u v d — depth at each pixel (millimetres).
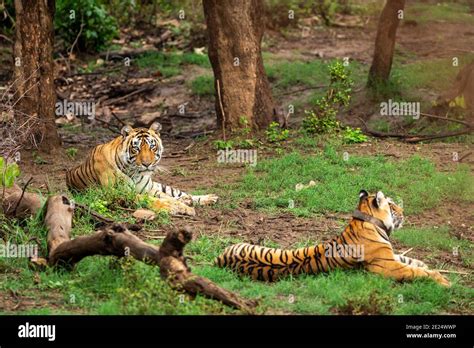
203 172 14719
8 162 11891
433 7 28438
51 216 9969
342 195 12906
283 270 9508
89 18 23312
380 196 9688
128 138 12547
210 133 17344
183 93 21078
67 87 21484
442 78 20031
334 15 27797
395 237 11328
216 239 11000
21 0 15352
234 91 16703
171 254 8375
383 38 18953
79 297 8656
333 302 8750
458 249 11164
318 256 9516
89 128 18797
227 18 16625
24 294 8844
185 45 24766
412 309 8711
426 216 12469
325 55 23781
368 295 8742
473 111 17125
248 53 16719
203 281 8258
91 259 9609
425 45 24484
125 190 12211
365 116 18328
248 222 11867
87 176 12781
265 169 14562
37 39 15375
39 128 15484
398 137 16375
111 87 21297
